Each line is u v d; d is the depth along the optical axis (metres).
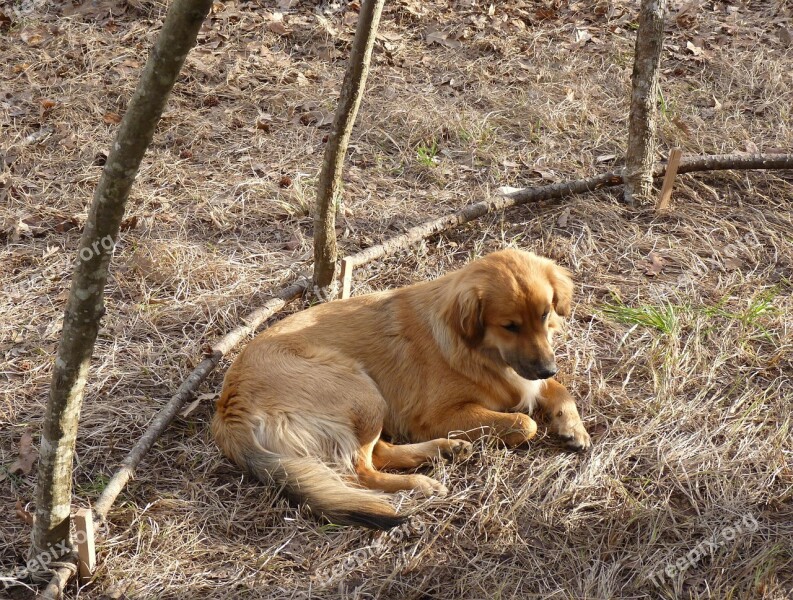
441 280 4.29
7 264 4.66
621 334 4.46
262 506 4.09
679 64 5.47
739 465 4.13
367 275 4.66
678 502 4.09
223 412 4.18
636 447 4.18
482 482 4.14
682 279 4.62
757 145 5.10
